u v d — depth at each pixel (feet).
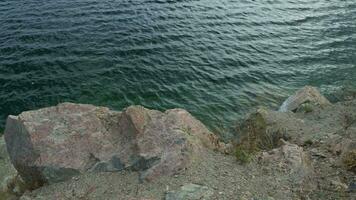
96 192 40.27
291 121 58.49
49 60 88.43
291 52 99.76
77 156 45.03
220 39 104.37
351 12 128.47
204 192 37.27
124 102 76.28
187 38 103.19
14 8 114.62
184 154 41.98
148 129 45.37
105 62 88.89
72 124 48.01
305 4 135.44
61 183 43.42
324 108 64.34
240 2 133.59
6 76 82.33
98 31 103.09
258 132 55.26
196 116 72.90
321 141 49.57
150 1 127.75
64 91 78.64
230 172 40.91
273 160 42.32
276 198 36.55
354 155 41.34
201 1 131.95
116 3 123.44
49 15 110.83
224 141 63.31
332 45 104.17
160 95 78.84
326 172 40.52
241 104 77.15
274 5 132.77
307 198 36.35
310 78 87.56
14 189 46.91
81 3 121.29
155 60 91.15
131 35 102.12
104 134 47.78
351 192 36.35
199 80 84.74
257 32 110.32
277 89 83.05
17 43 94.73
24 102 75.31
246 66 91.76
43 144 45.34
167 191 37.88
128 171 42.52
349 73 89.04
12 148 47.39
